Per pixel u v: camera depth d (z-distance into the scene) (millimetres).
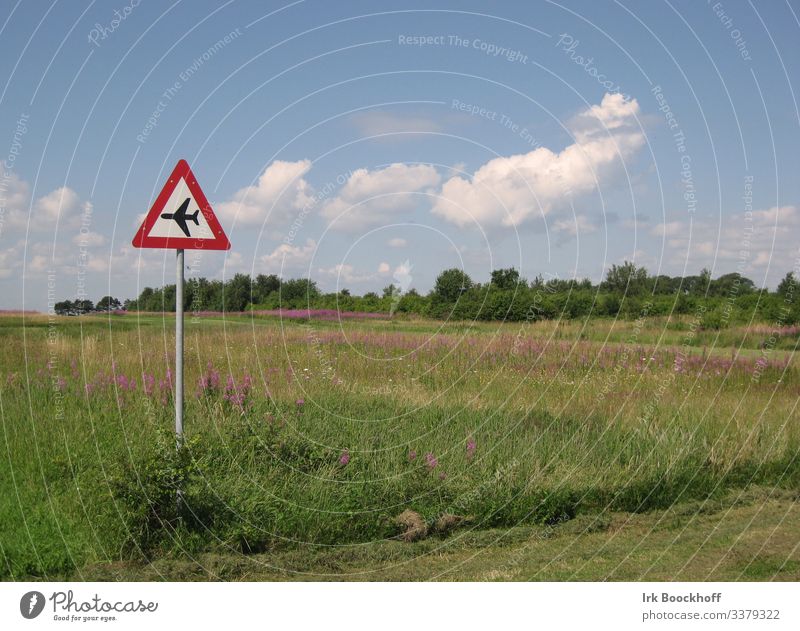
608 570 5023
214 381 8289
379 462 6609
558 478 6418
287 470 6223
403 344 13148
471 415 8406
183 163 5305
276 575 4883
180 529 5105
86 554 4859
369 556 5246
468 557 5277
